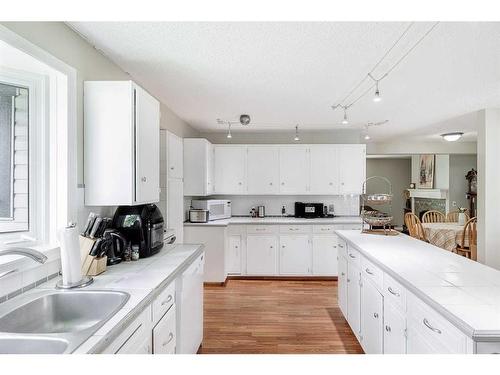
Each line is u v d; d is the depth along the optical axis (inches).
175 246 96.3
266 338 103.0
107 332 39.5
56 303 54.6
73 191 69.1
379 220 116.9
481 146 144.1
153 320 56.6
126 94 73.5
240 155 185.3
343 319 118.0
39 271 59.1
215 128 185.3
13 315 47.8
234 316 121.0
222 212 182.9
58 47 64.9
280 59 85.7
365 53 81.5
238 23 66.5
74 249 58.2
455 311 46.3
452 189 274.8
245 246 171.5
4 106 62.8
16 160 63.7
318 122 167.8
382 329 75.1
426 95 119.2
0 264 50.0
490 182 142.2
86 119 73.6
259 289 153.8
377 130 192.4
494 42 74.9
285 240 171.6
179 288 73.4
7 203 62.9
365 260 88.3
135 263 75.1
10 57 57.6
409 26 67.2
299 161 184.5
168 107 137.5
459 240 169.8
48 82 66.7
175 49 79.7
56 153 67.2
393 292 68.1
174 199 139.6
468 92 115.7
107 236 72.2
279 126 179.0
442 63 87.8
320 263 171.3
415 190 335.3
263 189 184.9
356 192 183.8
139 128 77.5
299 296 143.6
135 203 75.9
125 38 73.7
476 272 66.2
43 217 66.1
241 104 132.0
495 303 49.4
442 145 240.8
